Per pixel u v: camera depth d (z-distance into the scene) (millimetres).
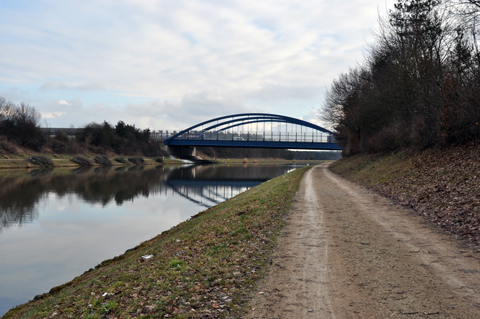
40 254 16578
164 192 41719
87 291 9117
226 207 21219
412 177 20578
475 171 15938
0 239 19219
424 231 10875
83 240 19125
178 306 6340
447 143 23609
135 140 119125
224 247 10219
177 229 18703
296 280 7230
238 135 114688
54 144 91812
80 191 39219
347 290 6625
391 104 35656
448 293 6305
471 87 21438
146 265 10305
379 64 39031
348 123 55781
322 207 16172
